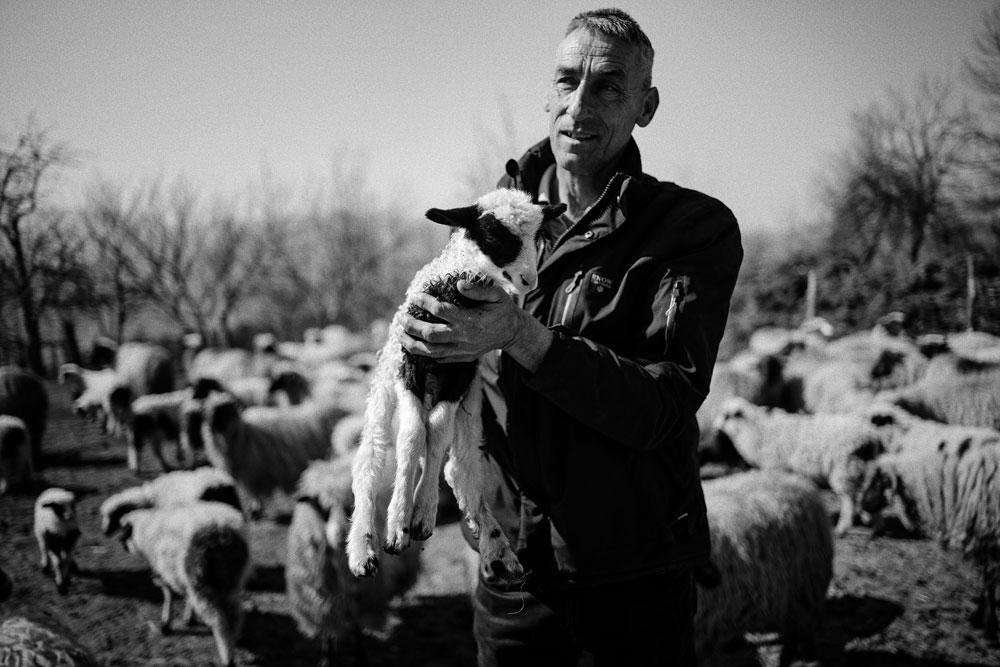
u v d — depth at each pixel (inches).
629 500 95.6
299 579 240.5
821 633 246.2
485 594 110.3
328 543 237.6
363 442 88.4
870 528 336.5
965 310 930.7
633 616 99.1
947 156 1069.1
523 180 118.5
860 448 327.9
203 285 1186.0
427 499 82.8
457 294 82.7
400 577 254.8
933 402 393.1
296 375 553.6
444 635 264.7
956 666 227.0
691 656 104.3
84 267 964.6
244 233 1202.0
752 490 221.8
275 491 419.2
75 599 293.0
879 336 715.4
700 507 103.0
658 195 101.0
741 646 241.3
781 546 210.1
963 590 275.4
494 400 94.2
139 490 301.4
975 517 254.8
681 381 90.0
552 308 100.0
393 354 87.7
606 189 100.0
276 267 1293.1
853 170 1136.2
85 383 644.7
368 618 244.1
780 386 490.3
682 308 91.7
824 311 1004.6
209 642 263.4
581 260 99.0
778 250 1226.0
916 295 978.1
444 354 80.7
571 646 107.6
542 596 104.7
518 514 105.0
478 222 87.2
